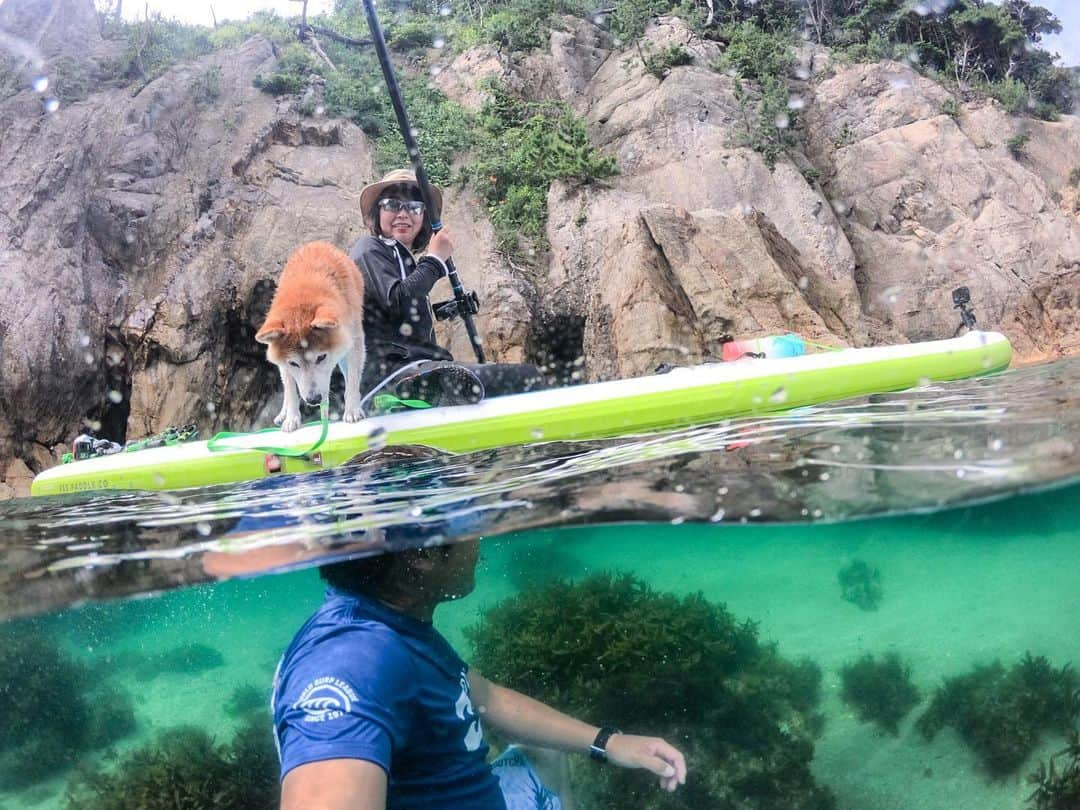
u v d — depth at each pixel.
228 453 4.31
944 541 4.22
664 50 19.75
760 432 3.58
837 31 24.86
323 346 4.06
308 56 18.73
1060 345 17.31
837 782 3.29
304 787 1.62
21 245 13.58
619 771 3.16
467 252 15.37
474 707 2.27
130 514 3.25
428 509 2.61
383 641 1.88
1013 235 18.55
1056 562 5.02
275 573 2.84
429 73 20.25
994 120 21.61
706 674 3.55
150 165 15.18
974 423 3.45
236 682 4.16
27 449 13.02
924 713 3.78
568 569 3.98
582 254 15.36
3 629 3.20
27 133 14.85
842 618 4.92
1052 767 3.26
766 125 18.23
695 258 13.19
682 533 3.52
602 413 4.34
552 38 21.06
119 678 4.08
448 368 4.47
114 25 18.58
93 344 13.50
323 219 15.18
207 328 13.71
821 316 14.96
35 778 3.62
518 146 17.38
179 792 3.30
